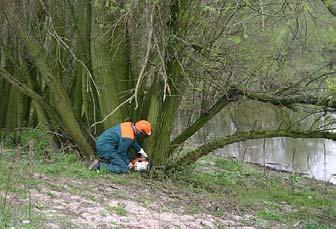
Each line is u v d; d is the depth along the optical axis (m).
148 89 12.19
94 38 11.87
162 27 10.60
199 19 11.05
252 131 11.62
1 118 16.66
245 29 10.21
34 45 12.10
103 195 9.09
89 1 12.20
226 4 10.53
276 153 19.56
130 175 11.16
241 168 15.66
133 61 11.73
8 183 8.16
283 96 11.04
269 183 14.00
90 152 12.31
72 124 12.27
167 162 12.23
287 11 10.61
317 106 10.84
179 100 11.94
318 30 11.17
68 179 9.85
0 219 6.70
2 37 13.69
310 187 14.27
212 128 21.48
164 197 10.00
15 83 12.88
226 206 10.18
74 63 13.70
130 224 7.63
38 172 9.95
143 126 11.44
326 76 10.62
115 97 12.03
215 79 11.67
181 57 11.34
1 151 11.99
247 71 11.50
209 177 13.33
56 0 12.58
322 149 20.34
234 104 12.64
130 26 10.65
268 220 9.50
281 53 11.42
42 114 13.64
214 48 11.37
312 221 9.70
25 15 12.10
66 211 7.71
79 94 13.59
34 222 6.86
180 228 7.87
